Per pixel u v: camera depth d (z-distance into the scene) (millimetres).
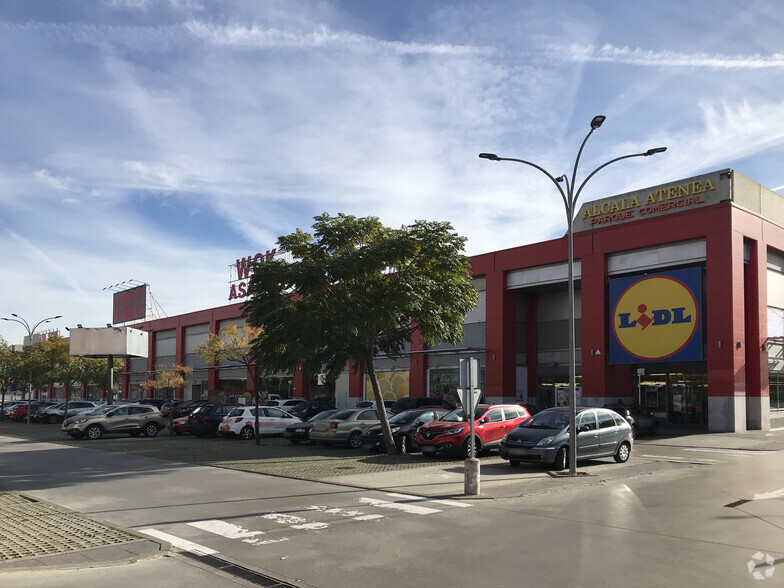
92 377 52156
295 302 20078
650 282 31250
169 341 68062
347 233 20547
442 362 41062
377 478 15344
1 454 22250
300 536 9445
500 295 37719
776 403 31984
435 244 20375
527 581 7039
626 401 31391
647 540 8852
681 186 30500
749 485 13820
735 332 28375
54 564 7891
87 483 15250
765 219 31125
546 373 38156
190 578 7371
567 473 15711
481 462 18438
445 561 7902
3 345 51594
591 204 33844
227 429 28750
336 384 48969
